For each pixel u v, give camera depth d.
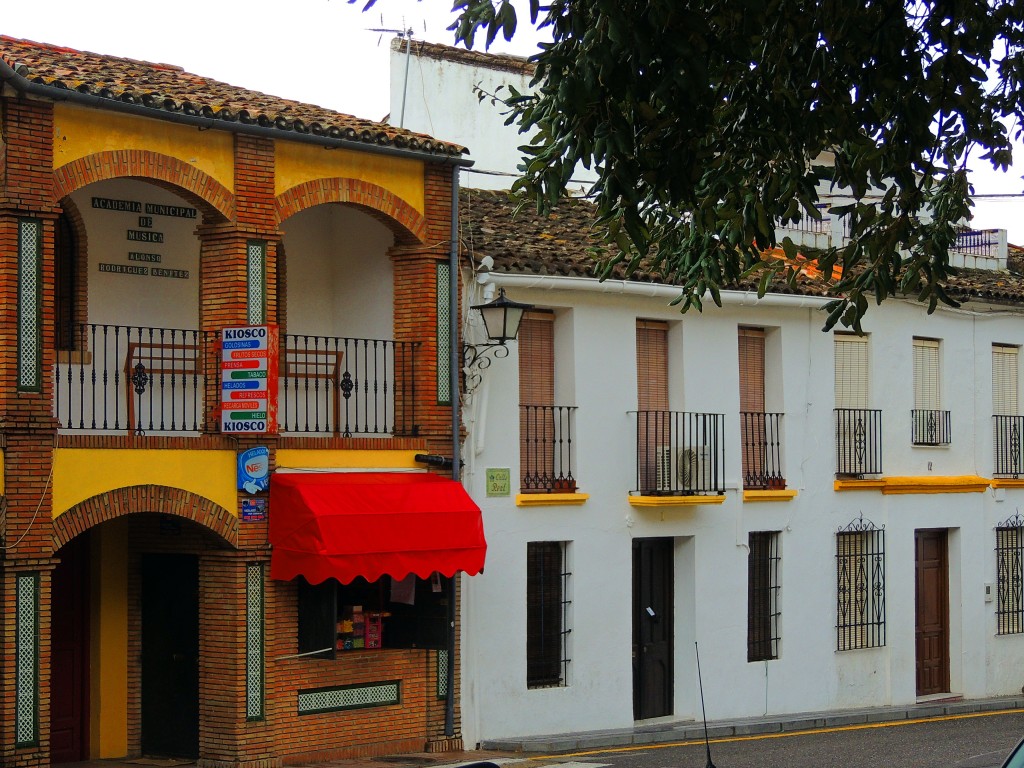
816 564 25.17
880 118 12.91
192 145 17.91
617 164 11.58
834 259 14.32
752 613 24.39
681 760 19.44
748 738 22.33
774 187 13.07
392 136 19.56
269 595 18.45
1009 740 21.81
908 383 26.75
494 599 20.91
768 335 24.88
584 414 22.08
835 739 22.05
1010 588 28.69
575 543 21.94
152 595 19.45
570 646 21.89
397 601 20.38
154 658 19.41
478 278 20.73
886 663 26.17
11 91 16.16
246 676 18.23
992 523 28.19
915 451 26.84
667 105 11.57
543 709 21.41
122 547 19.58
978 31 13.09
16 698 16.12
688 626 23.39
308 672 18.88
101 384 18.59
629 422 22.64
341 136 19.02
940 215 14.73
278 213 18.67
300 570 18.09
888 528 26.28
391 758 19.41
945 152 14.59
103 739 19.25
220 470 18.11
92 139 16.98
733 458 23.97
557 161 12.15
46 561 16.41
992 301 28.02
